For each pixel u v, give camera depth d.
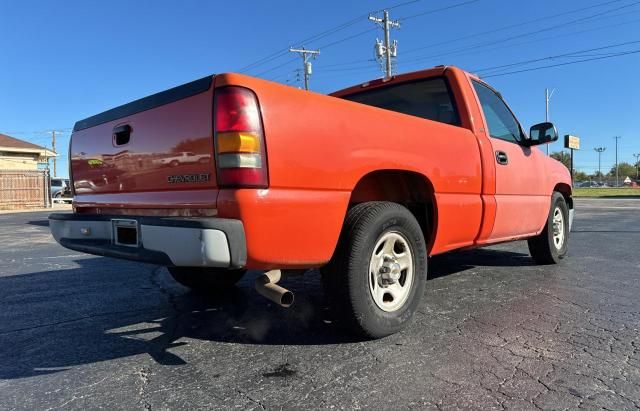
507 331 3.58
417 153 3.65
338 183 3.06
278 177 2.76
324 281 3.27
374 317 3.30
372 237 3.24
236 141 2.66
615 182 110.31
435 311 4.09
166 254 2.78
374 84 5.15
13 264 7.07
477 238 4.43
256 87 2.74
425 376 2.81
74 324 3.91
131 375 2.88
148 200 3.21
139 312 4.25
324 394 2.60
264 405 2.49
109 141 3.58
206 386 2.71
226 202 2.69
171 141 3.03
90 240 3.50
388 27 33.81
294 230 2.84
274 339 3.46
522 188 5.08
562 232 6.43
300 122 2.88
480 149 4.40
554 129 5.12
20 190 25.27
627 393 2.60
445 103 4.64
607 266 6.14
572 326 3.70
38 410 2.47
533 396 2.56
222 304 4.46
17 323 3.96
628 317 3.93
